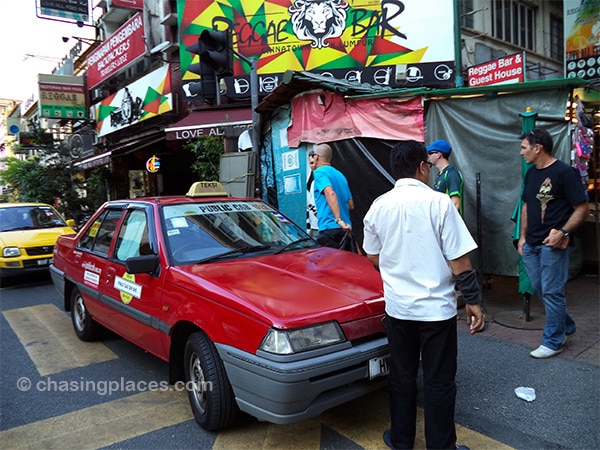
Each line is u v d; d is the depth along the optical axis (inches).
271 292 118.6
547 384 143.6
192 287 127.0
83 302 200.7
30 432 130.9
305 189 290.4
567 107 202.2
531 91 208.1
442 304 99.0
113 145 687.7
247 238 162.9
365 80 387.2
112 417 137.4
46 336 218.7
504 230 217.6
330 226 199.6
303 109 283.0
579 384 142.1
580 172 212.5
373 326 116.5
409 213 99.7
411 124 239.5
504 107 214.8
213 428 121.5
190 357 129.0
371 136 252.1
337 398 109.5
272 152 308.2
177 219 157.6
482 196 223.5
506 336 184.7
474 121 223.3
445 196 99.7
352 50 388.5
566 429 119.6
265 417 105.0
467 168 226.4
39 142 757.3
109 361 183.0
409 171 104.7
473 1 438.0
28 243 334.0
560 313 159.2
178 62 531.8
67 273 210.2
